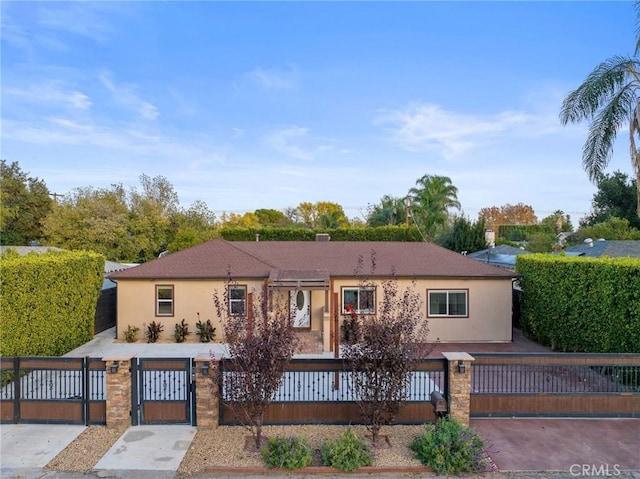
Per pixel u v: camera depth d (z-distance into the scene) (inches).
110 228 1338.6
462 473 275.6
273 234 1268.5
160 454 295.3
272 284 655.1
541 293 636.7
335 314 478.6
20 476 266.8
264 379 294.5
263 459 282.8
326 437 323.9
